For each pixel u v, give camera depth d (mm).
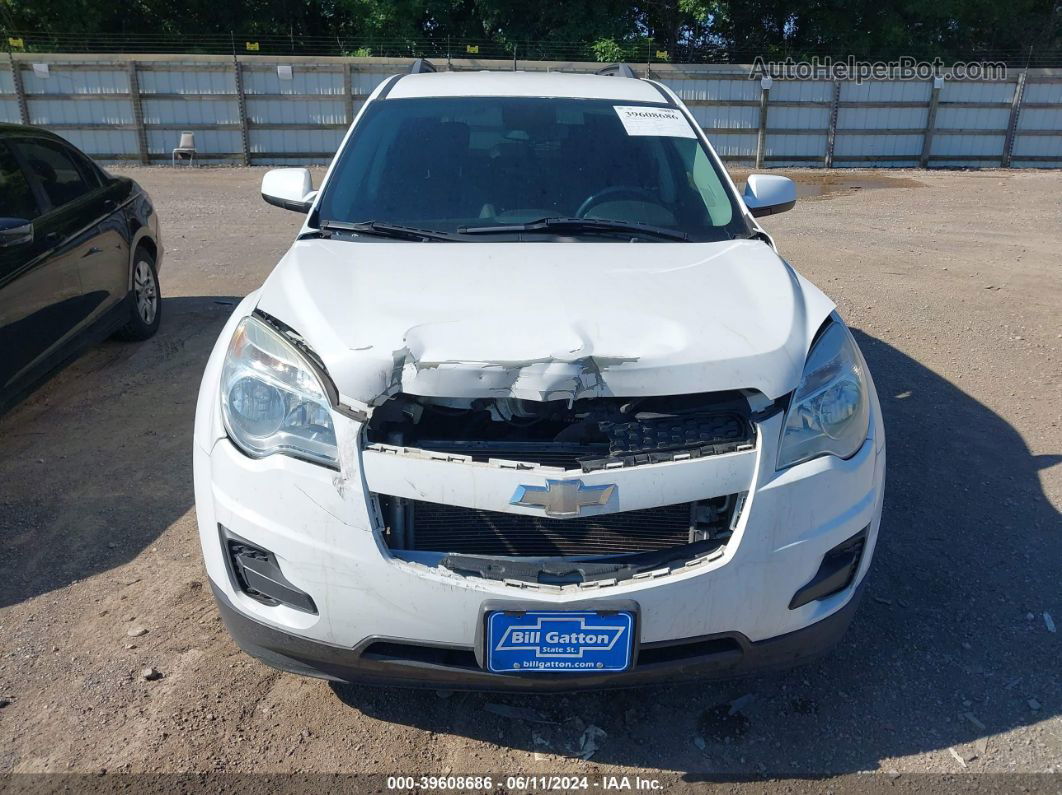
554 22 22594
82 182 5371
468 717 2674
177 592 3232
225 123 18578
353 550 2223
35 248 4508
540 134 3637
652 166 3562
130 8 23562
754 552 2260
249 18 24156
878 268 8586
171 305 7027
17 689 2723
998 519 3824
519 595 2176
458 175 3465
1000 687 2824
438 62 19297
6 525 3670
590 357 2256
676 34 23766
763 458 2277
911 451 4480
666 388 2285
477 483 2180
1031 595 3297
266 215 11688
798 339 2490
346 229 3238
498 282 2732
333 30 24891
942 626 3115
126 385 5270
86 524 3689
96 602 3166
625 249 3086
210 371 2660
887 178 18078
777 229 11008
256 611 2389
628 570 2225
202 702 2691
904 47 23578
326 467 2250
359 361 2277
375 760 2494
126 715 2629
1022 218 12281
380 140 3621
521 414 2371
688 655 2324
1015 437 4664
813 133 19688
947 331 6469
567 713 2701
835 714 2709
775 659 2426
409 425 2357
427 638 2244
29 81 18047
